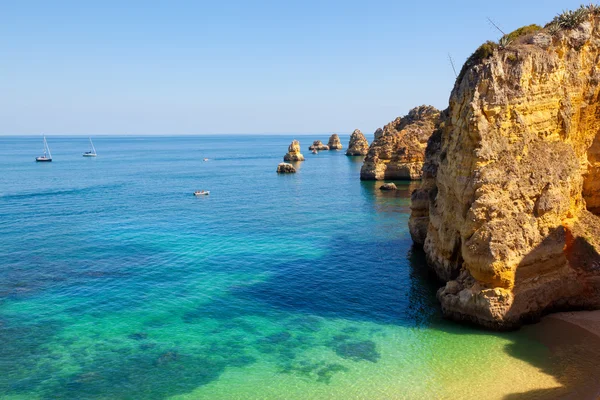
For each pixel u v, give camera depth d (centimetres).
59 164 18625
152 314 3491
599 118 3697
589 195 3769
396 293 3875
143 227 6406
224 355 2892
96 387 2545
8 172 14912
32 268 4538
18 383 2577
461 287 3331
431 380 2553
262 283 4141
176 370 2719
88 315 3469
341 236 5831
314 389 2506
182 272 4441
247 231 6144
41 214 7381
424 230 5128
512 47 3378
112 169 16400
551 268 3209
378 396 2427
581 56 3588
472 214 3166
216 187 10994
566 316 3180
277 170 14462
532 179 3197
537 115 3347
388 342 3017
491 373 2589
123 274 4378
